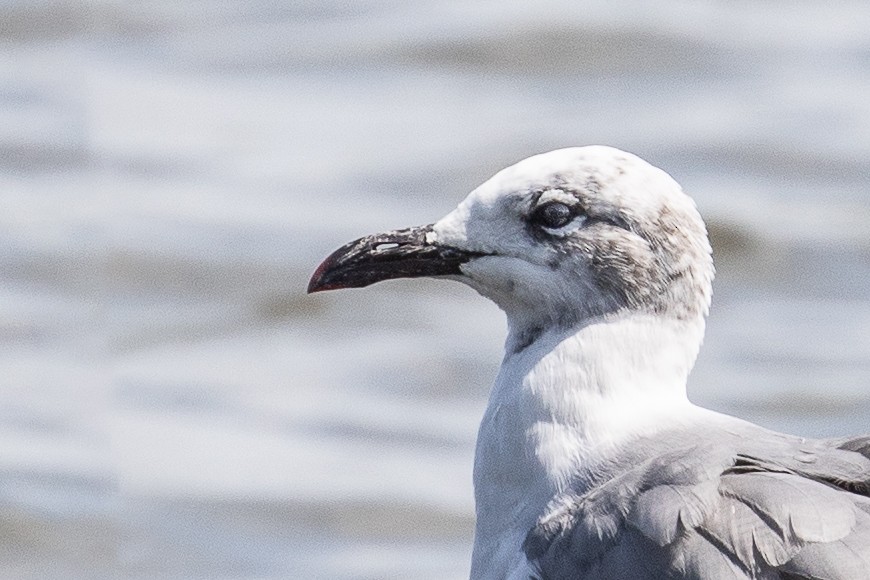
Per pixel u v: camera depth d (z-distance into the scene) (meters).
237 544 14.07
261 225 20.09
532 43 24.69
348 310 18.42
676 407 8.40
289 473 15.03
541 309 8.72
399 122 22.97
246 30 26.80
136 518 14.43
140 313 18.55
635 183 8.59
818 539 7.22
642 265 8.53
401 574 13.51
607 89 23.88
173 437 15.73
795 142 21.80
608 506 7.85
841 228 19.67
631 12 25.20
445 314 18.27
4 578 13.72
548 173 8.69
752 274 19.02
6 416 16.14
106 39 26.89
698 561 7.41
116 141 22.78
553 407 8.41
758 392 16.12
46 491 14.82
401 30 25.72
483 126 22.59
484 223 8.80
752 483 7.54
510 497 8.45
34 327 18.20
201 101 24.19
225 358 17.55
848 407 15.80
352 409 16.20
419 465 15.14
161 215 20.58
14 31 27.08
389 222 20.14
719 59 24.50
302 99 24.05
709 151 21.56
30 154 22.44
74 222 20.28
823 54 24.89
